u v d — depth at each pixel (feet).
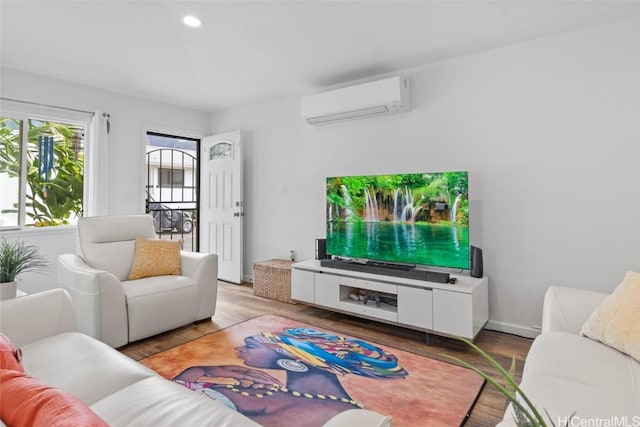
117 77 11.99
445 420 5.54
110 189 13.00
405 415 5.66
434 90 10.21
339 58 10.31
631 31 7.73
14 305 5.41
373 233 10.19
